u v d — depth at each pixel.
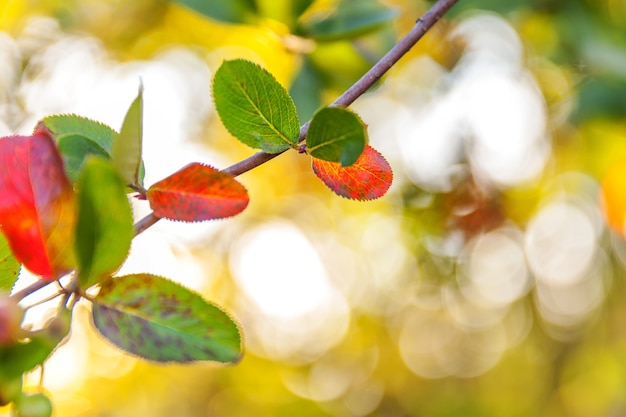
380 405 2.61
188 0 0.91
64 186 0.65
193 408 2.59
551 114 1.42
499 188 1.45
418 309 2.43
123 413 2.50
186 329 0.65
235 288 2.30
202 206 0.67
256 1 0.91
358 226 2.06
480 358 2.71
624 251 2.12
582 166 1.47
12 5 1.37
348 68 0.94
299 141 0.69
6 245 0.67
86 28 1.45
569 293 2.37
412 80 1.47
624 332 2.40
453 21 1.25
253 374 2.44
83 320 2.15
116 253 0.64
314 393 2.47
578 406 2.67
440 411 2.64
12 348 0.62
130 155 0.65
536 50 1.30
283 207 2.06
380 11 0.91
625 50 1.14
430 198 1.41
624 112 1.21
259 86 0.68
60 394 2.36
